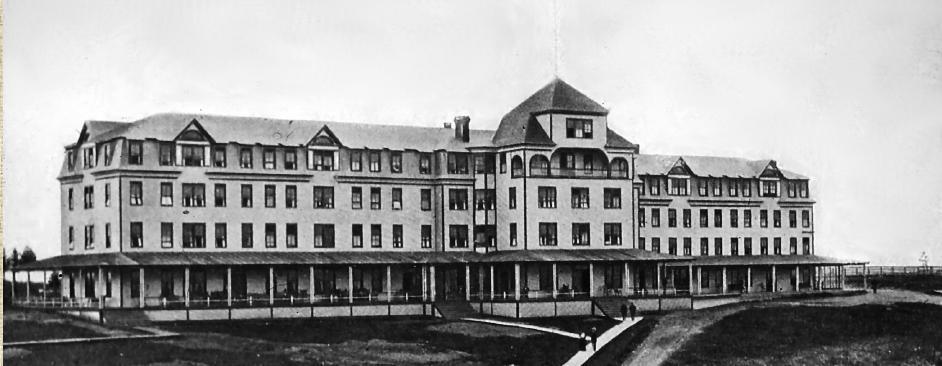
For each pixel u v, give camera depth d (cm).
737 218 10244
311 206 8038
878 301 8669
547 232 8488
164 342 6297
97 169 7431
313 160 8044
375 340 6744
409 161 8425
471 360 6247
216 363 5866
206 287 7619
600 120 8688
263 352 6191
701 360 6462
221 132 7694
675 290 9025
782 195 10362
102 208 7438
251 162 7812
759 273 10244
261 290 7831
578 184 8625
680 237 9969
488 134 8706
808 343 7006
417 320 7712
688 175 10056
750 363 6438
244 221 7775
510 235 8525
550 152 8519
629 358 6456
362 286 8231
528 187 8425
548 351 6550
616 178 8762
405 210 8400
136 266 7112
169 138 7481
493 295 8294
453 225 8556
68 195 7350
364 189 8244
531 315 8000
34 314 6850
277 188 7906
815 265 10050
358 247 8194
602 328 7444
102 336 6316
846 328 7462
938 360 6712
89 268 7312
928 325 7644
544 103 8562
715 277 10081
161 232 7469
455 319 7806
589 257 8375
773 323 7538
